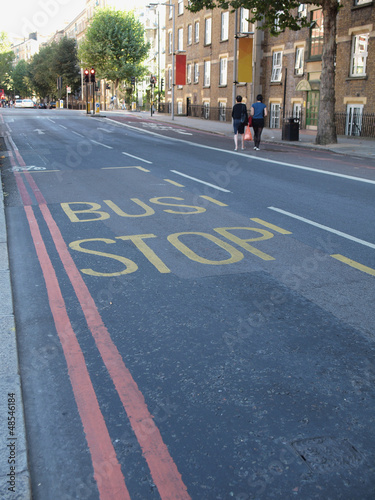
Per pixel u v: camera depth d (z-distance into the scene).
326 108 19.20
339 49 24.58
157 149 17.44
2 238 6.28
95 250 5.83
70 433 2.71
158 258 5.55
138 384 3.16
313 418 2.82
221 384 3.15
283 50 29.83
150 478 2.40
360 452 2.55
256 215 7.61
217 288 4.70
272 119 31.84
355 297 4.49
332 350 3.58
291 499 2.28
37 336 3.80
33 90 96.88
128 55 61.53
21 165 13.49
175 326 3.94
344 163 14.06
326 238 6.37
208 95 41.00
